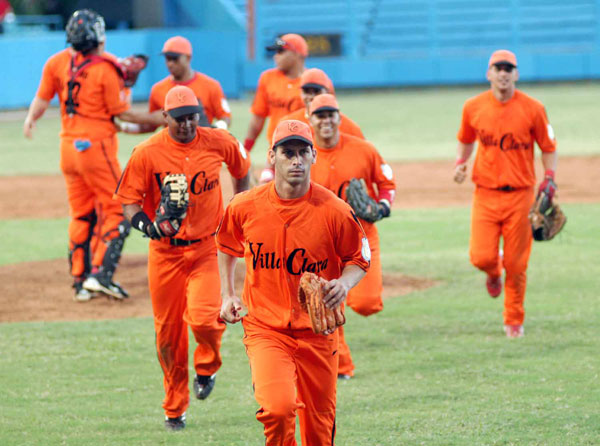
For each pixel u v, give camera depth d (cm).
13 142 9625
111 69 3578
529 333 3036
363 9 16512
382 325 3195
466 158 3181
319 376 1798
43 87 3688
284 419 1691
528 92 13575
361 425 2208
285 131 1708
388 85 15075
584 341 2925
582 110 11062
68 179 3675
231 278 1888
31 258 4509
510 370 2638
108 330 3222
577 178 6625
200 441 2145
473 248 3077
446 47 16438
